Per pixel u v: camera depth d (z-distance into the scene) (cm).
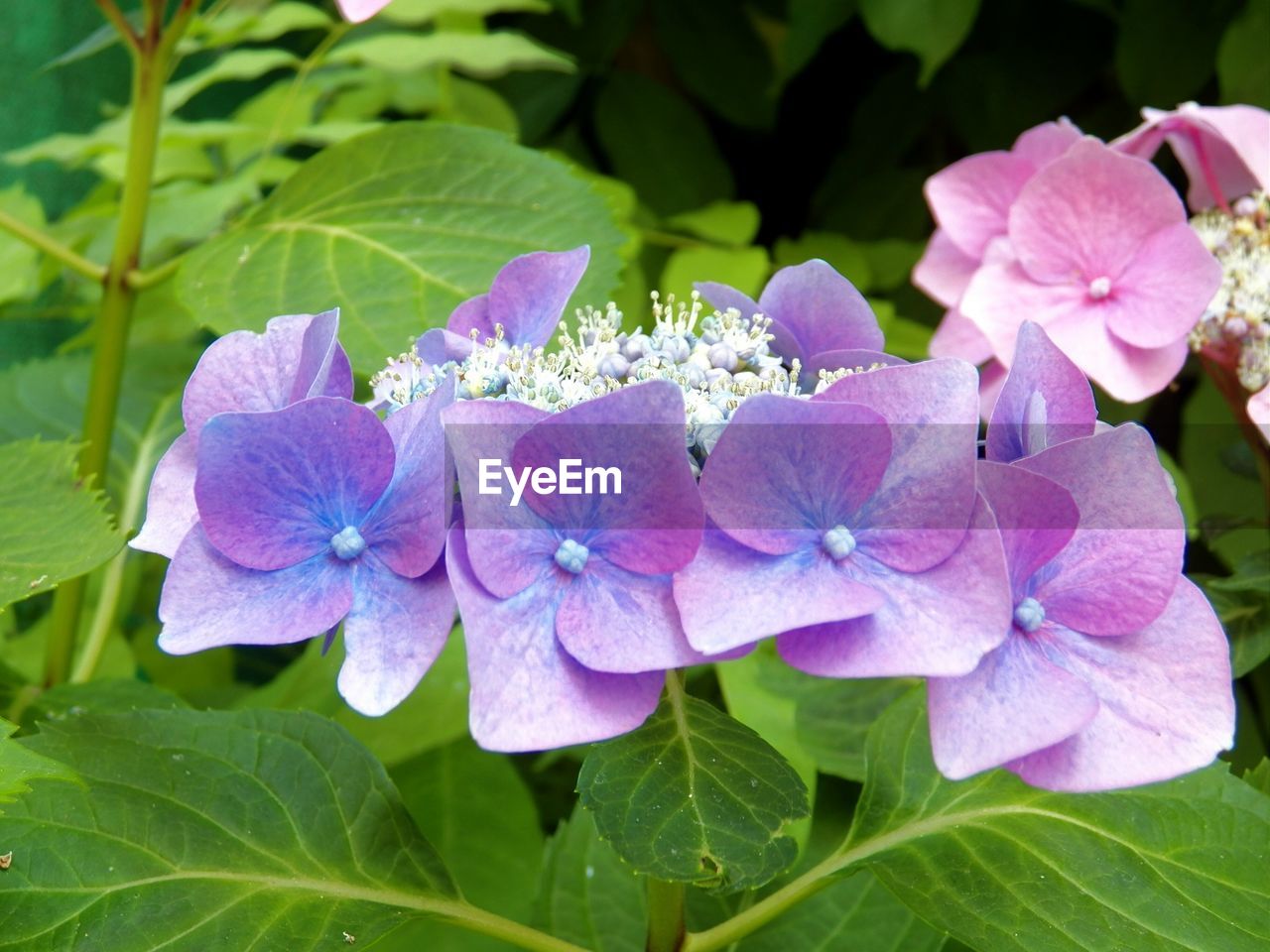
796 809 23
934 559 22
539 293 27
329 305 34
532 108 63
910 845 27
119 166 50
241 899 25
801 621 21
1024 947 25
